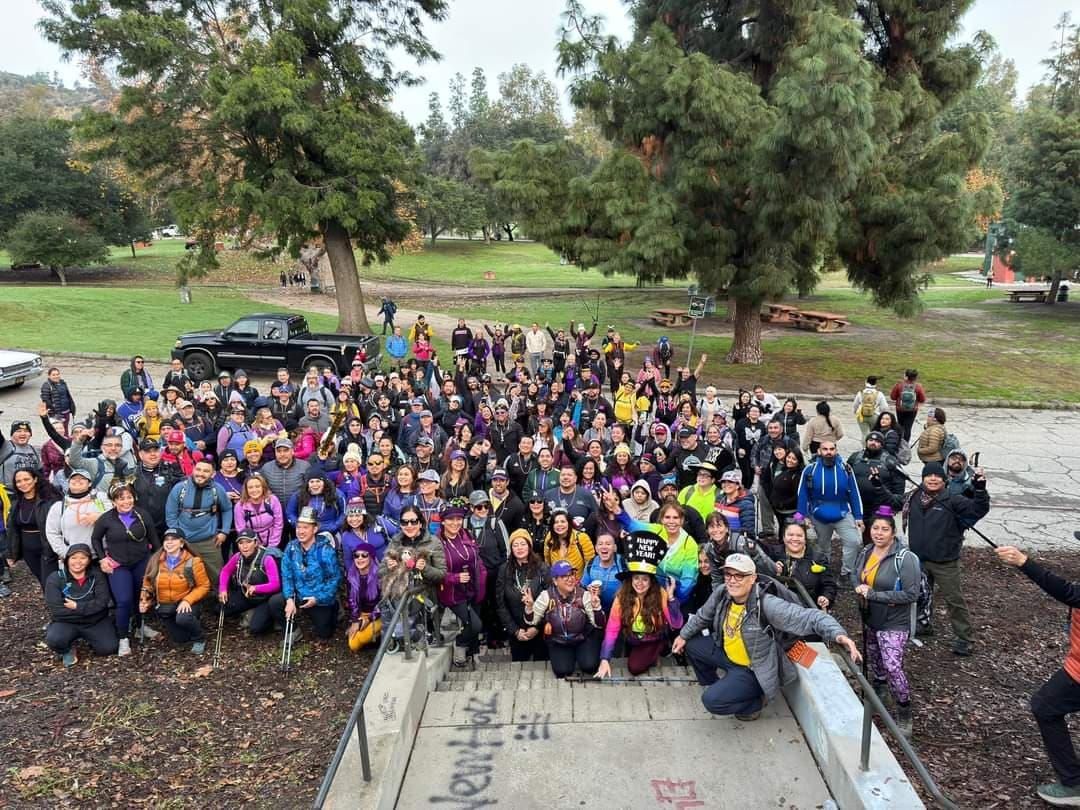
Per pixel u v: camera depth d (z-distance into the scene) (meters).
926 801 5.22
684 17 23.08
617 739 5.46
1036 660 7.29
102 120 24.45
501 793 4.93
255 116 23.72
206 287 47.12
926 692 6.68
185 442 9.28
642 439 12.30
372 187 26.02
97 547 7.05
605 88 21.23
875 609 6.20
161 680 6.80
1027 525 11.57
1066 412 19.19
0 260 57.50
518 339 22.05
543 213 21.69
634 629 6.29
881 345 28.14
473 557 6.98
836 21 17.89
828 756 4.97
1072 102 40.59
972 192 20.73
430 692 6.14
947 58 22.64
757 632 5.38
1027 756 5.76
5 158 48.06
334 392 15.09
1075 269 38.94
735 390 20.52
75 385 19.39
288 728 6.04
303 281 49.72
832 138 17.38
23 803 5.16
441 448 11.17
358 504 7.34
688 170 19.75
